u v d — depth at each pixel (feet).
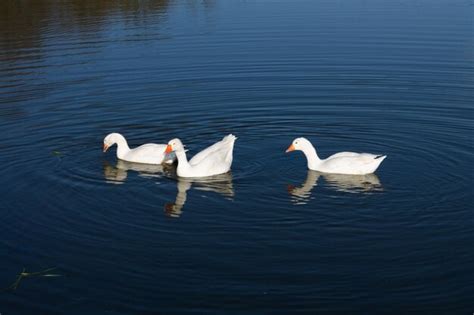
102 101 66.95
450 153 53.01
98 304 34.19
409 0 120.67
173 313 33.22
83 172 51.62
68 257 38.88
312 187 48.06
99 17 110.32
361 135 57.67
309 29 97.19
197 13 112.06
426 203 44.96
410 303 33.88
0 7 119.65
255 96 67.72
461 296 34.42
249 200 46.14
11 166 52.13
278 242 40.22
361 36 91.76
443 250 38.99
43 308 34.09
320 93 68.18
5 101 66.85
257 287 35.40
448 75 72.90
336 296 34.53
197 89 70.33
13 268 37.81
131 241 40.57
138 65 79.36
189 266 37.60
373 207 44.55
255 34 94.68
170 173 51.80
